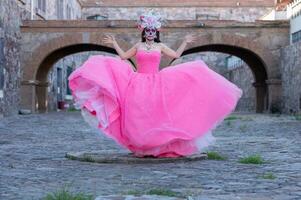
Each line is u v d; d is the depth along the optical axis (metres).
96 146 14.12
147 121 10.01
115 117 10.16
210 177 8.36
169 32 35.81
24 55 35.41
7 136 17.53
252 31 36.03
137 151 10.42
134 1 57.97
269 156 11.49
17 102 34.31
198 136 10.23
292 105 33.22
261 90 40.09
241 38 35.97
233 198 6.36
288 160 10.72
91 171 9.11
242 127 22.09
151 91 10.14
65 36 35.44
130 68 10.60
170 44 35.84
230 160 10.73
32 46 35.50
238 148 13.33
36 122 25.75
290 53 33.47
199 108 10.23
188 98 10.24
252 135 17.94
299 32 33.62
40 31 35.44
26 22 35.28
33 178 8.29
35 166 9.82
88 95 10.16
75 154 11.15
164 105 10.08
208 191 6.98
